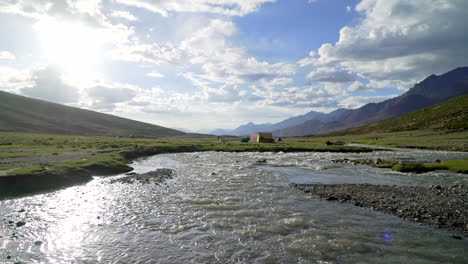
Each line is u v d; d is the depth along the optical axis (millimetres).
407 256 12570
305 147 88188
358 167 44188
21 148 67500
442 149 82438
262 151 83625
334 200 22484
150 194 24578
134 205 20938
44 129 187750
